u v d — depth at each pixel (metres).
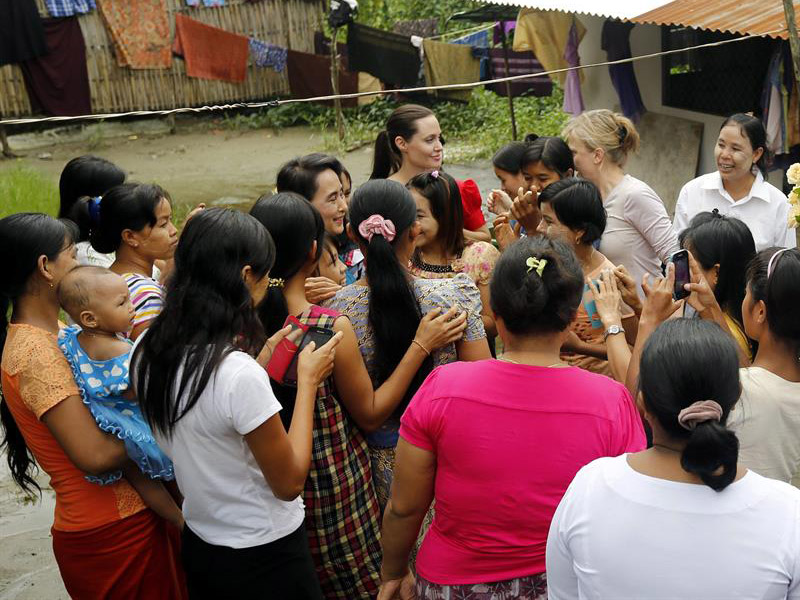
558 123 12.66
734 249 3.09
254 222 2.47
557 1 7.91
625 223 4.24
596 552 1.80
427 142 4.52
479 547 2.25
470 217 4.56
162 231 3.33
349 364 2.77
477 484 2.22
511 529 2.22
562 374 2.22
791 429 2.33
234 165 13.27
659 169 8.78
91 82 14.55
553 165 4.23
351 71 13.54
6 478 4.73
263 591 2.50
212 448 2.37
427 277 3.52
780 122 6.93
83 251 3.77
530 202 3.94
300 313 2.82
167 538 2.93
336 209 3.87
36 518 4.34
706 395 1.77
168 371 2.36
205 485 2.41
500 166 4.69
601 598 1.79
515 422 2.19
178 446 2.41
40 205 9.72
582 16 9.41
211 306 2.37
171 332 2.36
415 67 13.34
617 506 1.80
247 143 14.53
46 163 13.44
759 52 7.41
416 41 13.12
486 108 14.09
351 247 4.19
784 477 2.38
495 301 2.27
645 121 8.91
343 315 2.80
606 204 4.28
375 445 3.04
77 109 14.38
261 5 15.30
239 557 2.46
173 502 2.87
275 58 15.14
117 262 3.36
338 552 2.88
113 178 4.01
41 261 2.78
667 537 1.74
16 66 13.83
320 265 3.66
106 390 2.66
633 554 1.76
